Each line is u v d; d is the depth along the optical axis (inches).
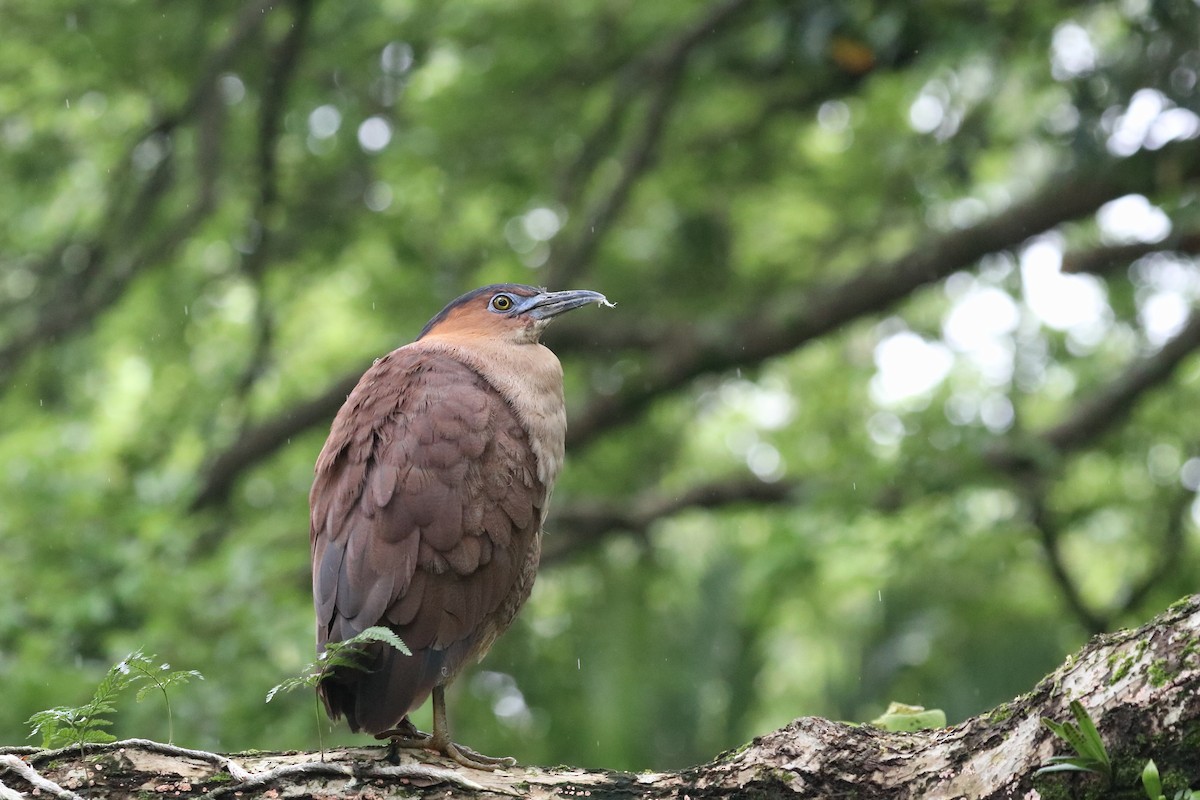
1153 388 545.0
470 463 225.0
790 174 650.2
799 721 187.2
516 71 603.8
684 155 643.5
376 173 636.1
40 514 457.1
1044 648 505.7
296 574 514.3
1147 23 430.3
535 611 580.7
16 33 578.6
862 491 523.8
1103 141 438.6
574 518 600.1
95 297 624.4
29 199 630.5
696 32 553.6
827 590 589.6
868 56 480.4
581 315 615.8
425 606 215.3
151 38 585.9
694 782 183.9
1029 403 668.1
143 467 631.2
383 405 229.9
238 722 408.5
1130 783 163.0
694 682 523.2
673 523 696.4
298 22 559.8
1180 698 161.6
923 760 179.2
